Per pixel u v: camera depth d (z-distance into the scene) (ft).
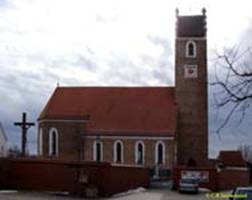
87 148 346.33
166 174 321.52
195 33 350.84
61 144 351.46
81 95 366.84
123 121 347.97
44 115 355.56
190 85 350.02
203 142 346.54
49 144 352.90
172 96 359.25
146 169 276.41
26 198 172.86
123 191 233.76
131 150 339.57
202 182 271.08
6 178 204.85
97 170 200.34
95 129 346.95
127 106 357.82
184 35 351.87
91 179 200.03
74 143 350.23
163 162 333.21
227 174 291.38
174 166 298.97
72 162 201.16
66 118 352.49
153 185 282.56
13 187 204.95
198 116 348.18
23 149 250.98
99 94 367.04
